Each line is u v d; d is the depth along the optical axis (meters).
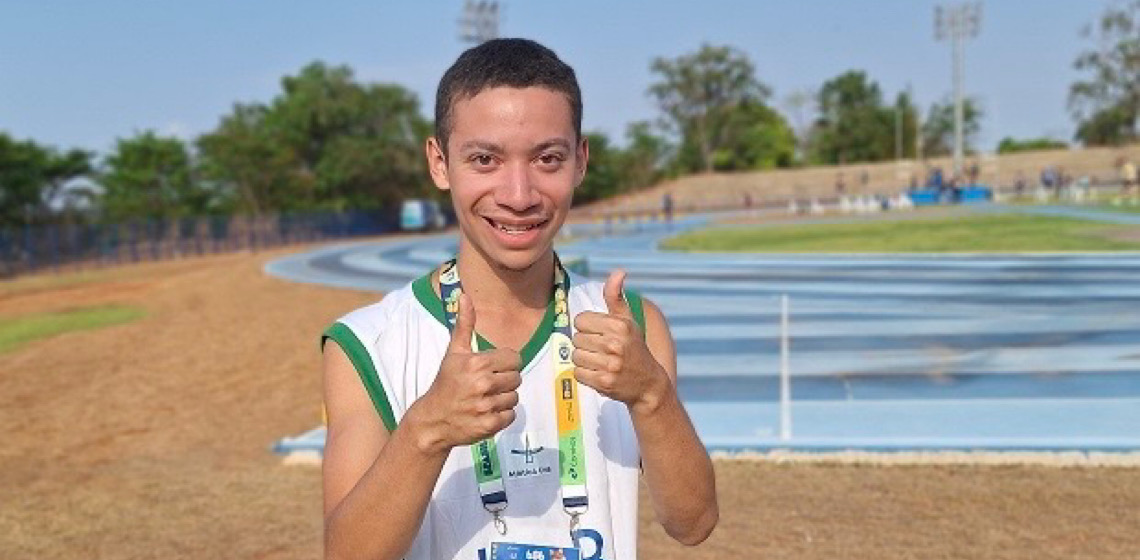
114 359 14.73
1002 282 18.59
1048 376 10.53
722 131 102.81
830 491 6.87
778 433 8.48
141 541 6.53
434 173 1.95
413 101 74.88
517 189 1.75
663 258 27.78
